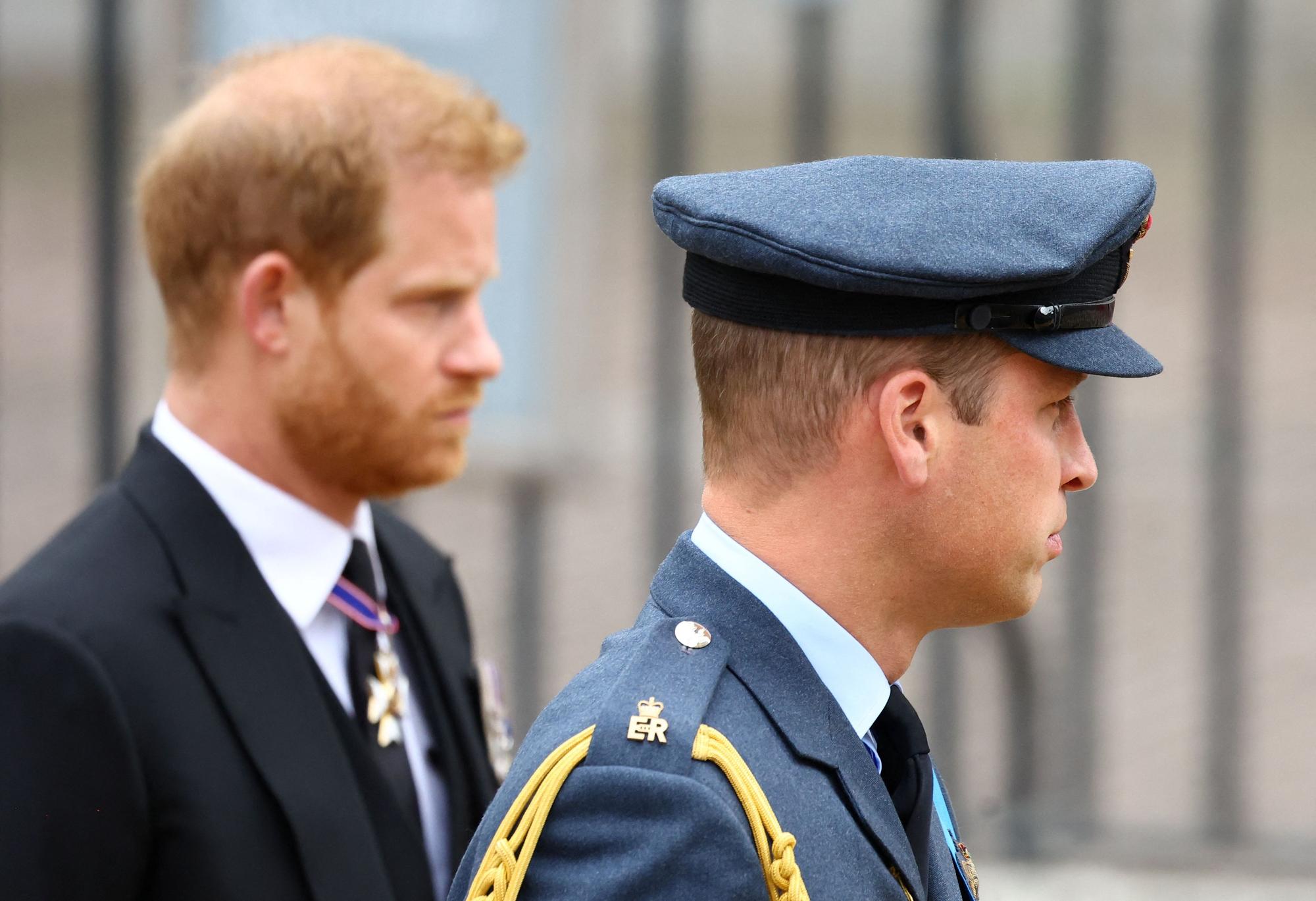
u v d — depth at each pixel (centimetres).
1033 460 480
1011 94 1805
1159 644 1555
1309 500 1702
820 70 1686
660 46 1681
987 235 461
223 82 687
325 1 1515
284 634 642
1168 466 1722
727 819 435
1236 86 1698
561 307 1603
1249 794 1427
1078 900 1312
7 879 559
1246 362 1862
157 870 588
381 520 765
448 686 736
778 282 476
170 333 680
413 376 666
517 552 1634
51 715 575
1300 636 1584
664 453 1644
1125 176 490
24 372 1856
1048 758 1434
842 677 488
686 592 498
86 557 619
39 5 2008
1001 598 489
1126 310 1892
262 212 645
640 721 454
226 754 605
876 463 475
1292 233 1995
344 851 616
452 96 680
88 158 1573
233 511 659
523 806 455
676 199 494
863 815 471
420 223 660
